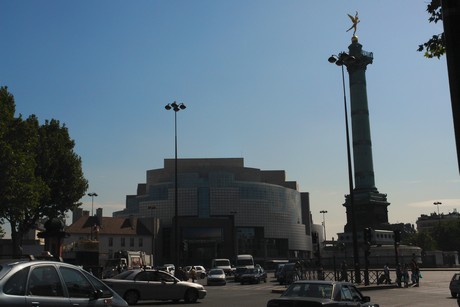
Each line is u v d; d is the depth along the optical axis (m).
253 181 173.00
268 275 77.88
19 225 44.69
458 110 4.72
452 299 26.38
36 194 36.38
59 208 45.81
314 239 39.38
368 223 101.25
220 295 31.61
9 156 34.22
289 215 172.00
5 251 54.06
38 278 7.89
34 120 45.16
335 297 11.55
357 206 103.38
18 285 7.51
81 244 43.19
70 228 112.31
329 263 86.69
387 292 31.95
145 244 118.62
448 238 144.25
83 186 46.91
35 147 42.91
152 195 163.75
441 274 62.91
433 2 8.98
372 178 104.31
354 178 105.31
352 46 106.81
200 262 136.12
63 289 8.17
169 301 25.66
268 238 164.00
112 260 48.59
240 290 38.28
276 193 169.62
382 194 105.00
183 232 137.62
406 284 37.75
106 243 113.94
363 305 12.38
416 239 142.62
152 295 23.34
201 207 159.50
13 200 35.03
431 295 29.31
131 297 22.91
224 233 138.62
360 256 85.94
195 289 24.69
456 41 4.82
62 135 46.38
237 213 160.62
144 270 23.92
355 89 106.00
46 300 7.72
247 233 160.88
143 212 163.75
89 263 42.47
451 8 4.89
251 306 22.70
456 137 4.72
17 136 36.53
